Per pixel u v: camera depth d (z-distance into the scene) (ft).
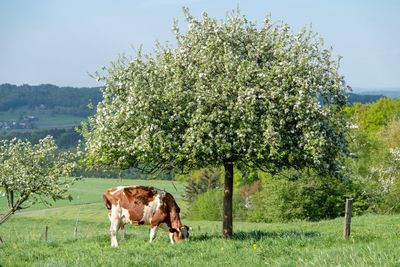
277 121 63.62
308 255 51.13
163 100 64.54
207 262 53.21
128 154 66.85
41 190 105.70
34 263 57.06
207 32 68.33
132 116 64.95
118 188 71.61
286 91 63.52
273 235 70.33
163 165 69.62
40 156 106.11
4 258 62.54
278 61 66.44
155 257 56.44
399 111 301.84
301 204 197.67
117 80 68.64
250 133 63.00
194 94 64.69
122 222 70.90
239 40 68.54
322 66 66.08
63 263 54.60
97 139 66.39
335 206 197.26
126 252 60.08
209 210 280.72
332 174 68.44
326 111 63.98
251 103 61.93
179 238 70.13
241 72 63.67
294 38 67.56
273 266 48.03
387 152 200.34
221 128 63.46
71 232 164.55
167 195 71.46
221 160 69.05
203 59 65.77
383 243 55.47
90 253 61.52
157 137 62.75
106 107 67.26
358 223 122.11
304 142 63.46
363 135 194.59
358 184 194.70
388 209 197.57
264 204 219.61
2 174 102.89
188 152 63.00
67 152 110.11
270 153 62.18
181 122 64.44
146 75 66.39
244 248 59.21
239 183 305.73
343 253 47.57
